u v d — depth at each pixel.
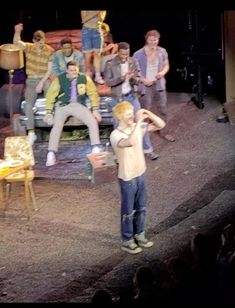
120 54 9.91
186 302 6.00
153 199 9.10
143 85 10.54
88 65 11.38
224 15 12.10
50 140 10.36
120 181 7.67
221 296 6.02
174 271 6.35
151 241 8.05
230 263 6.29
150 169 10.02
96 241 8.16
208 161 10.19
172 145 10.87
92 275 7.46
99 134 10.95
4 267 7.69
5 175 8.64
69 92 10.25
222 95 12.73
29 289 7.26
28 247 8.09
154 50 10.50
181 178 9.68
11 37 13.47
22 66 11.01
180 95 13.34
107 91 10.98
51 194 9.42
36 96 10.88
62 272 7.54
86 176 9.95
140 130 7.64
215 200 8.98
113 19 13.80
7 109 11.57
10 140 9.28
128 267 7.57
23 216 8.84
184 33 12.76
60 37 12.08
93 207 9.00
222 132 11.27
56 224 8.59
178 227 8.35
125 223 7.79
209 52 12.70
